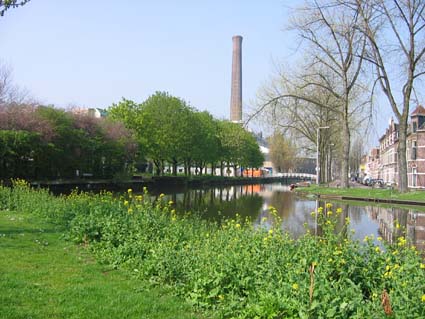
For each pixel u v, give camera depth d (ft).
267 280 20.03
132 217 36.17
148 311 19.19
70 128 135.64
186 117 197.16
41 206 49.73
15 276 23.52
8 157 112.16
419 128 176.76
